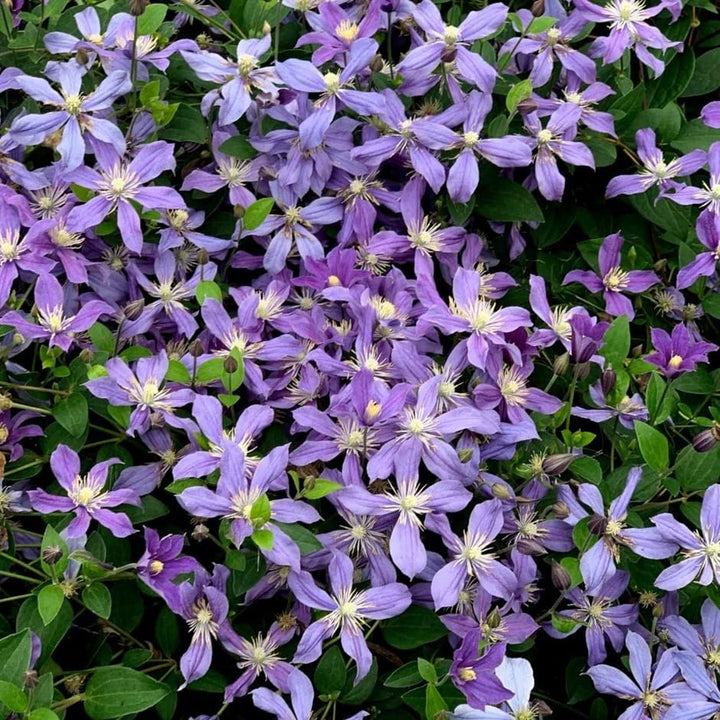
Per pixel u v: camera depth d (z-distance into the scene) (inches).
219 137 56.0
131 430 50.0
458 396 51.5
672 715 49.8
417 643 50.2
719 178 56.0
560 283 57.8
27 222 52.3
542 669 54.1
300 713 48.1
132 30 56.4
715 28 62.8
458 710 49.1
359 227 55.2
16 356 54.4
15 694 46.7
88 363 51.1
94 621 51.2
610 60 57.0
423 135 54.1
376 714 50.9
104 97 53.6
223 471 48.1
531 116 56.1
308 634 48.5
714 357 60.0
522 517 51.4
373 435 50.1
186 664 48.6
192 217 55.5
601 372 53.7
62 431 51.7
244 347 52.1
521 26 57.4
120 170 53.2
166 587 48.0
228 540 49.1
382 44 59.2
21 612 48.9
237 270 57.4
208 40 59.0
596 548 49.8
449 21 59.4
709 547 50.1
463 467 49.6
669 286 58.5
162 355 50.6
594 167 56.0
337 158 55.1
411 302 53.3
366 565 50.2
